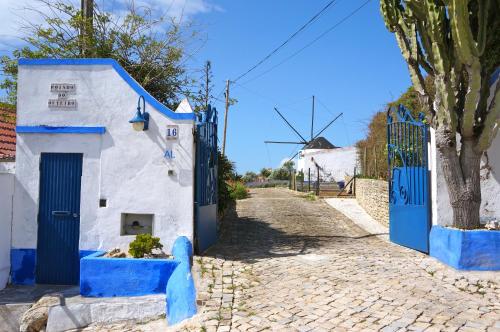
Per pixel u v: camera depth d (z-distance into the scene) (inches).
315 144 1974.7
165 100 531.8
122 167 353.1
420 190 379.9
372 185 613.9
